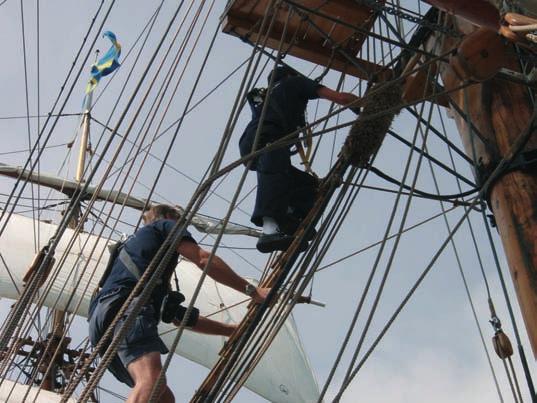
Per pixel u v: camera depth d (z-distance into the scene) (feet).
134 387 15.01
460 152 19.26
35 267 20.47
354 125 17.06
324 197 17.40
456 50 15.81
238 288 16.63
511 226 16.66
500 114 17.92
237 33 23.49
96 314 15.93
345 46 22.98
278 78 19.08
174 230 14.19
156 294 16.14
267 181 17.67
